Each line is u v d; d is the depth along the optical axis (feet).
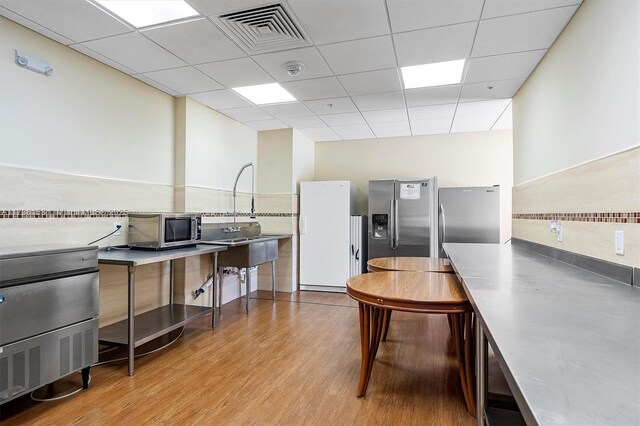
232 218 15.40
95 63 9.61
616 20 5.70
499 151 17.19
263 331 11.25
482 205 15.58
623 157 5.46
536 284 5.21
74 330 7.14
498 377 6.00
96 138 9.64
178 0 7.00
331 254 17.03
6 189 7.57
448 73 10.52
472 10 7.27
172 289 12.22
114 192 10.17
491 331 3.07
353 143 19.38
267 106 13.69
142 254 9.16
